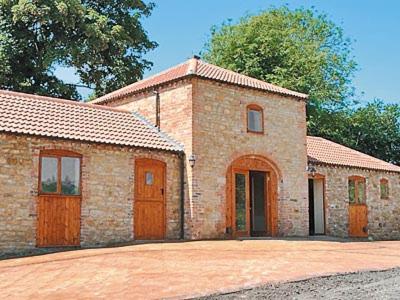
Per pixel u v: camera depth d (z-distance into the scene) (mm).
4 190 16469
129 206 19328
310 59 43188
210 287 10836
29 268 13336
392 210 30375
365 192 28828
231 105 22109
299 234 23984
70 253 15875
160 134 21734
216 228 20969
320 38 48094
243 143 22328
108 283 11281
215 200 21078
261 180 23281
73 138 17953
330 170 27031
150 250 16203
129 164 19500
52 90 33281
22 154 16938
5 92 19578
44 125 18094
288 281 11570
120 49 33750
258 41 42125
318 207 26875
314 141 30453
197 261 14047
